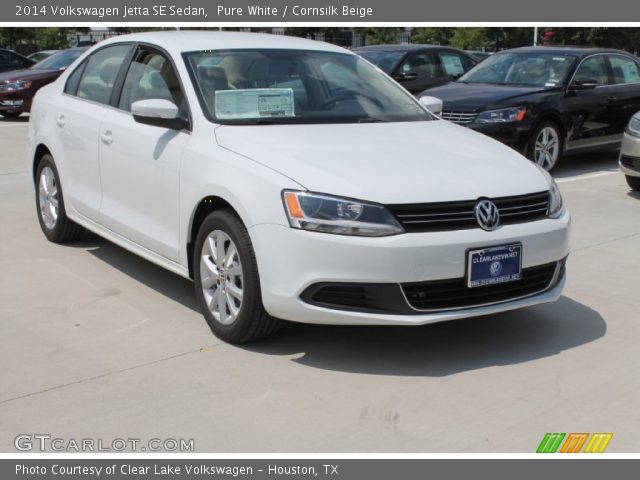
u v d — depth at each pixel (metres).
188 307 5.09
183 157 4.72
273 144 4.44
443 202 4.05
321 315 4.01
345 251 3.92
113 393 3.89
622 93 10.81
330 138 4.59
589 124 10.45
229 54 5.22
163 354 4.35
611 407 3.80
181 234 4.76
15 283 5.53
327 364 4.24
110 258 6.14
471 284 4.07
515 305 4.27
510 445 3.46
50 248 6.40
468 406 3.80
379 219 3.95
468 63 13.71
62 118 6.15
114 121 5.48
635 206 8.18
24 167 10.24
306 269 3.98
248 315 4.27
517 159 4.71
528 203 4.34
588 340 4.62
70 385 3.97
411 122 5.18
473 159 4.51
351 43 37.72
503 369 4.21
